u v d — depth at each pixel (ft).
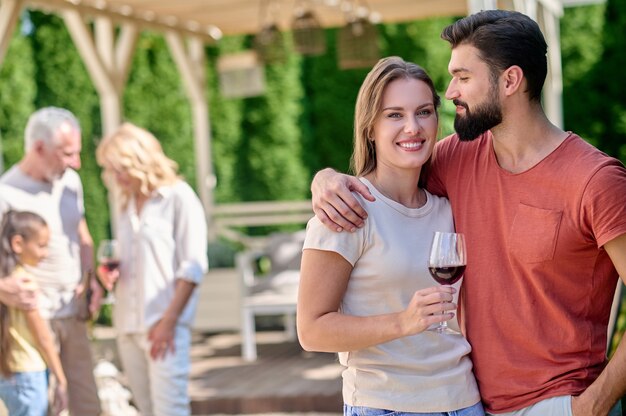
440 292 6.70
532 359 7.47
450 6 25.49
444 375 7.48
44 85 31.53
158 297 13.08
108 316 31.17
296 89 32.45
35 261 12.38
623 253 7.05
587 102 29.68
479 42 7.40
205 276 26.05
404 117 7.52
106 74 23.61
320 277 7.35
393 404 7.43
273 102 32.53
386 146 7.59
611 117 29.50
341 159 32.42
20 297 11.76
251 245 30.45
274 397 19.33
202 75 29.84
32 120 13.00
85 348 13.57
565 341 7.36
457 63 7.52
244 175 33.06
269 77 32.48
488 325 7.61
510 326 7.52
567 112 29.89
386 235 7.44
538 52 7.38
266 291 25.25
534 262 7.34
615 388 7.10
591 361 7.41
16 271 11.85
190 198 13.34
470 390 7.60
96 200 31.91
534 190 7.40
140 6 23.57
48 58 31.40
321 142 32.60
